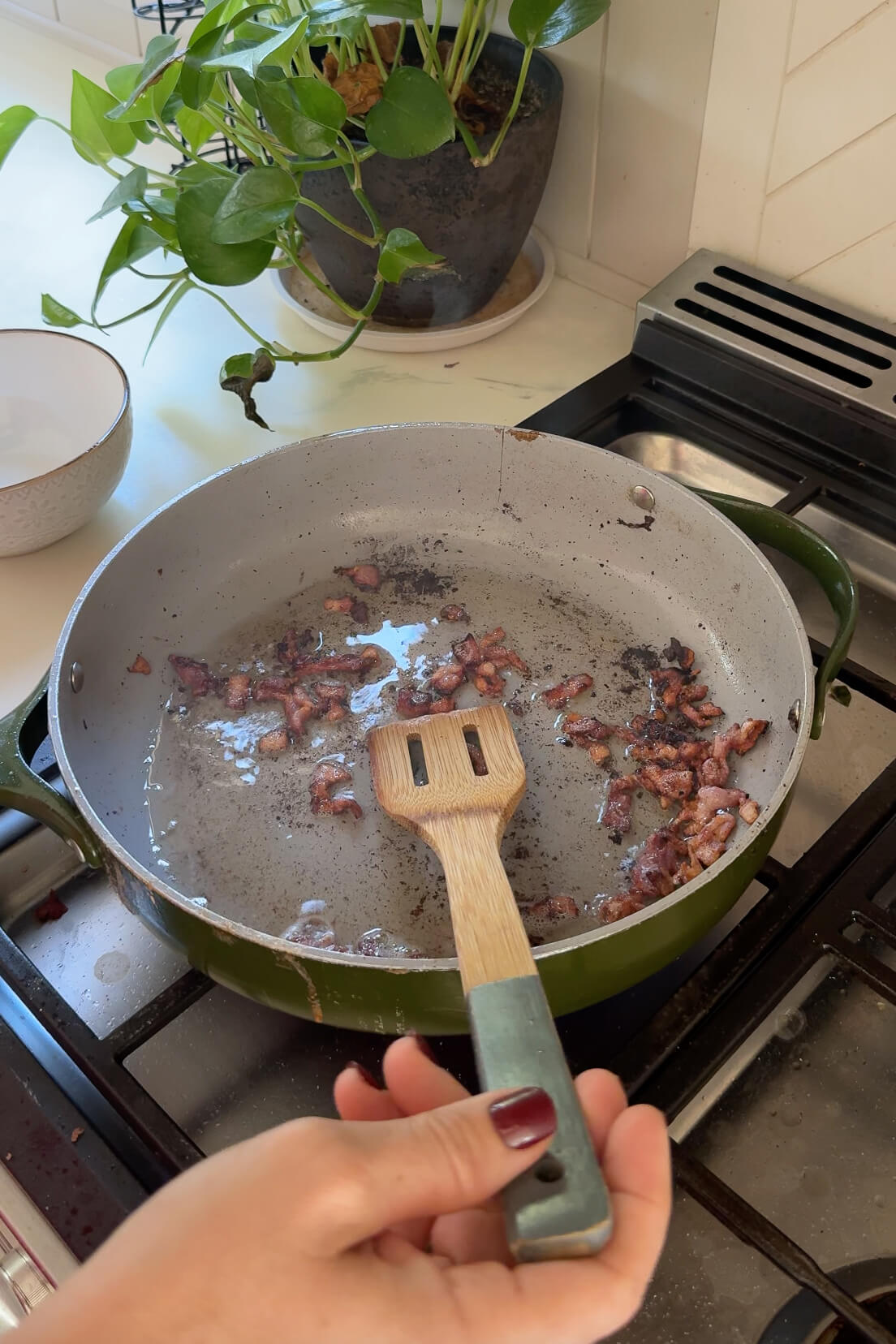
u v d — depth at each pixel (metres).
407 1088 0.40
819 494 0.82
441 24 0.96
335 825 0.67
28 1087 0.53
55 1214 0.49
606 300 1.03
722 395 0.87
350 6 0.68
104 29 1.35
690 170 0.90
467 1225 0.39
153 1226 0.32
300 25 0.64
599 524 0.79
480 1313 0.32
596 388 0.90
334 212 0.85
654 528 0.77
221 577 0.79
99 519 0.84
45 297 0.87
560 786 0.69
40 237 1.14
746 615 0.73
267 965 0.49
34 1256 0.49
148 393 0.94
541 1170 0.34
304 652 0.77
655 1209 0.34
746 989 0.56
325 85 0.69
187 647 0.76
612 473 0.76
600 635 0.77
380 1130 0.34
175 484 0.86
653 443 0.90
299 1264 0.32
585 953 0.48
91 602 0.69
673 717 0.72
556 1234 0.33
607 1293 0.32
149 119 0.82
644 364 0.91
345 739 0.71
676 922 0.50
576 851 0.65
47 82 1.36
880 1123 0.55
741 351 0.85
